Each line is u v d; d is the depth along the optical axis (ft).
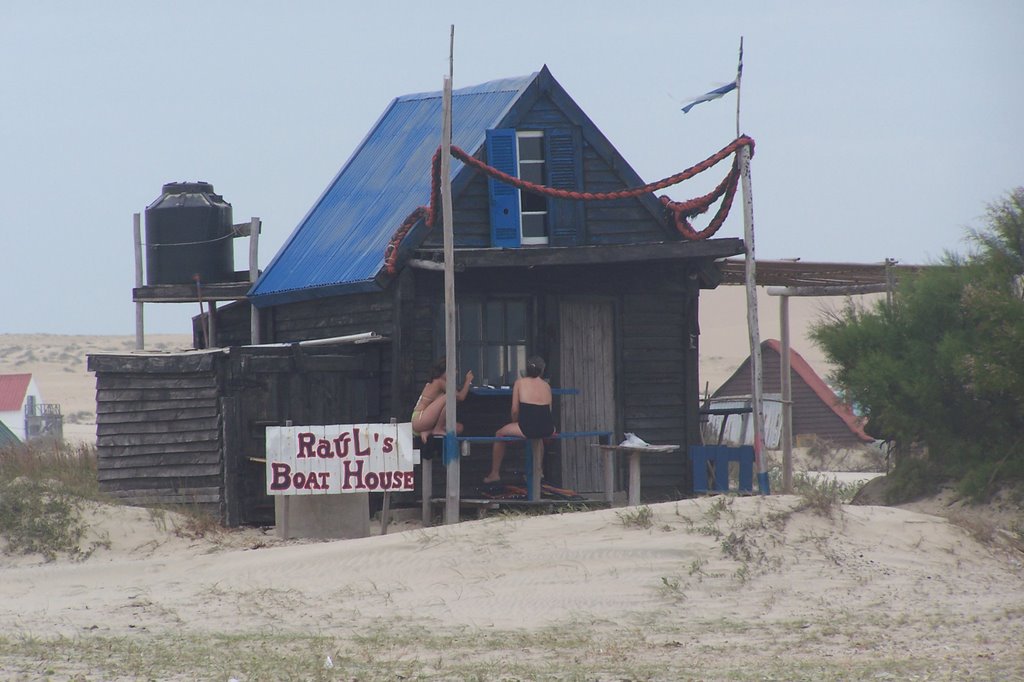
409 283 231.71
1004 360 223.92
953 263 254.06
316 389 227.40
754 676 124.77
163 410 222.89
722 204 240.32
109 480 224.12
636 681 123.44
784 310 268.62
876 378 239.71
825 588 173.27
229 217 298.97
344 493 208.64
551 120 249.34
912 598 169.89
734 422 505.25
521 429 217.15
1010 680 121.60
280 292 262.47
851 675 124.47
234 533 213.66
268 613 164.66
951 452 236.43
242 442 220.02
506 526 192.54
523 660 136.77
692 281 258.78
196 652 140.46
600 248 228.63
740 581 173.68
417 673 128.77
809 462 449.89
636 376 254.27
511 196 241.76
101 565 192.85
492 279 240.53
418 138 277.23
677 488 255.50
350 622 159.33
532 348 244.01
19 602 175.11
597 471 248.73
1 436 479.41
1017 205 245.45
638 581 172.65
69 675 126.62
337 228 270.67
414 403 231.09
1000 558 190.08
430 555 184.24
